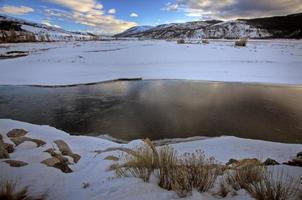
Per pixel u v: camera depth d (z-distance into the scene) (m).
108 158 4.63
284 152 6.29
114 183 3.07
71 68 22.92
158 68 22.97
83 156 5.38
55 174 3.84
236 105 12.05
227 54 28.64
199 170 2.81
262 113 10.72
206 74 20.62
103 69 22.66
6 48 39.25
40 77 19.69
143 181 2.96
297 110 11.16
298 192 2.52
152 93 14.86
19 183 3.38
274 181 2.83
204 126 9.17
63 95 14.59
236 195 2.53
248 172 2.89
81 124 9.59
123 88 16.48
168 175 2.89
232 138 7.62
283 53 29.14
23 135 6.34
